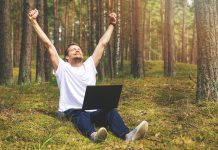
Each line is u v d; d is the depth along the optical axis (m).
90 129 5.20
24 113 6.46
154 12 47.16
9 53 14.20
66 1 33.78
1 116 6.14
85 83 5.69
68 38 35.62
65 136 5.18
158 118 6.50
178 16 51.94
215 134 5.45
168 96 9.16
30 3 14.43
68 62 5.91
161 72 35.47
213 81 7.16
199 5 7.22
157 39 53.38
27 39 14.45
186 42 52.84
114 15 6.21
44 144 4.69
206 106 7.01
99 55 6.00
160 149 4.77
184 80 15.71
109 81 15.37
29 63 14.47
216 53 7.18
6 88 11.38
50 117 6.09
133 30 27.80
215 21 7.15
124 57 43.84
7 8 14.18
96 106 5.42
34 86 12.11
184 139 5.21
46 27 22.98
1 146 4.75
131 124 6.19
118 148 4.75
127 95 9.45
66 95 5.71
